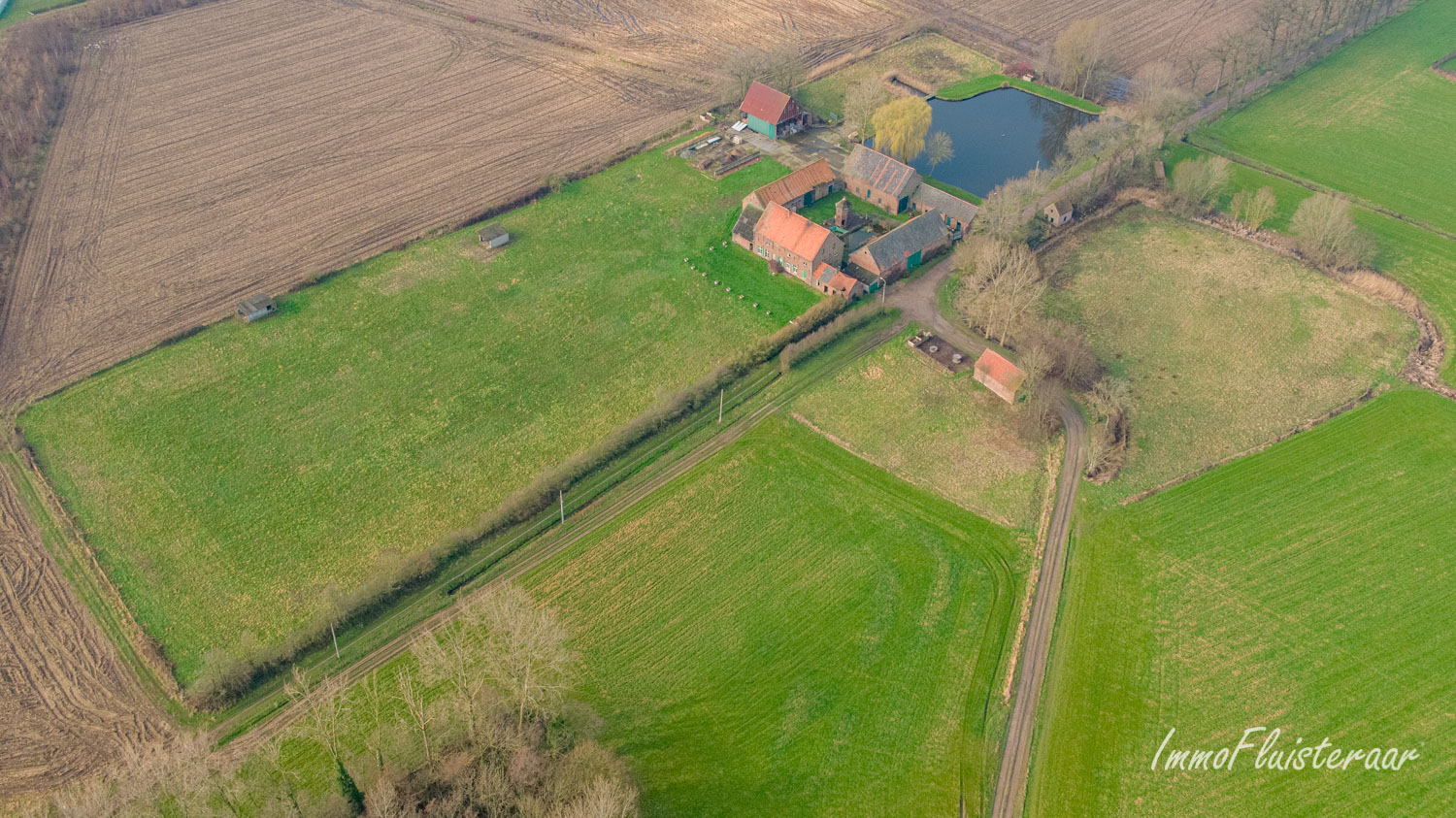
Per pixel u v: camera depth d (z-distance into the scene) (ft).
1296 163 574.97
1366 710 302.04
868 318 456.86
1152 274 489.67
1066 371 420.36
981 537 357.41
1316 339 449.06
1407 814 276.21
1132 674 312.09
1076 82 650.84
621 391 420.36
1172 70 630.74
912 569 344.69
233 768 273.54
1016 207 483.10
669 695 303.89
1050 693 307.58
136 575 338.54
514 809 260.83
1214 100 639.76
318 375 424.46
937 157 563.07
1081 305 469.16
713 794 279.49
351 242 505.25
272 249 498.28
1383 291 476.13
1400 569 344.69
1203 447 394.73
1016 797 281.74
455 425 401.49
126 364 426.92
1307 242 493.77
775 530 357.82
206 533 353.92
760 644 319.06
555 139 596.70
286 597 332.19
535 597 332.39
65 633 320.50
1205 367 434.30
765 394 418.92
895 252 483.10
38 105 599.98
